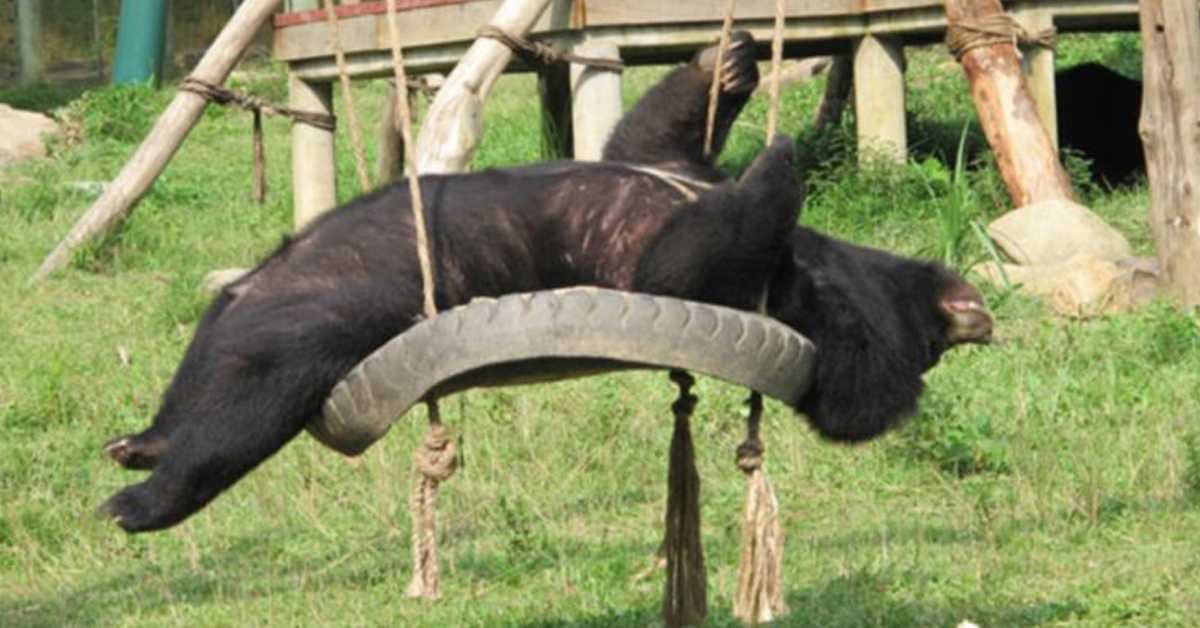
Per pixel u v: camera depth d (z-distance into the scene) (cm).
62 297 1977
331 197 2170
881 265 924
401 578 1155
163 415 823
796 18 1928
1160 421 1371
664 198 810
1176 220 1678
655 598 1078
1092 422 1395
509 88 3306
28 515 1312
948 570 1102
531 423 1430
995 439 1351
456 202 819
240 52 2119
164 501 786
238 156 2841
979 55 1875
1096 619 1009
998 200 1975
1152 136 1691
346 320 782
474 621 1056
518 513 1264
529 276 816
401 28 1995
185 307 1877
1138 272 1700
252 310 792
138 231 2153
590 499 1310
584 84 1864
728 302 781
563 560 1146
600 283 810
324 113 2162
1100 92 2267
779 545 806
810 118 2623
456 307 763
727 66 876
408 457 1384
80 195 2491
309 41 2106
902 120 2002
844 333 859
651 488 1341
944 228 1791
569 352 715
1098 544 1152
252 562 1223
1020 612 1023
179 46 3997
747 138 2503
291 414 779
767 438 1400
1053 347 1549
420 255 755
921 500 1286
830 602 1038
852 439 874
